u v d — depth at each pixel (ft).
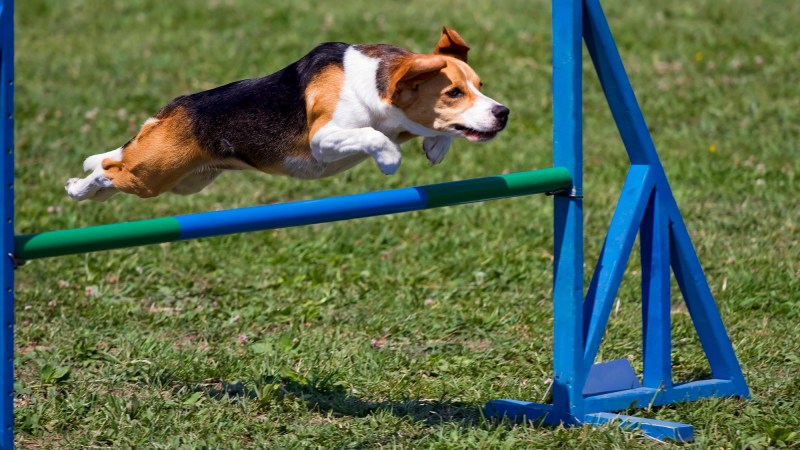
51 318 36.29
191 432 26.91
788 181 50.29
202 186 27.71
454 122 24.90
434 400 29.48
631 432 26.14
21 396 29.81
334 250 43.62
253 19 81.00
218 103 26.14
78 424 27.63
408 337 34.99
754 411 27.86
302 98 25.57
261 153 26.14
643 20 77.56
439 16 79.46
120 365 31.73
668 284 28.63
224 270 41.75
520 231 45.50
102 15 84.38
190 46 74.95
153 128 26.35
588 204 48.34
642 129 28.12
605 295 27.40
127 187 26.66
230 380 30.91
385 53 25.53
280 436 26.78
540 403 28.53
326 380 30.01
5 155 22.18
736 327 34.78
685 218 46.52
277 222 23.85
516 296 38.34
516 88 65.10
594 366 28.60
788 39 73.15
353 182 52.75
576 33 26.45
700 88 64.85
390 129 25.64
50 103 64.23
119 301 38.14
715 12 79.05
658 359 28.73
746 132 57.72
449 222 46.78
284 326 36.14
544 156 55.31
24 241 22.38
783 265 40.06
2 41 22.00
